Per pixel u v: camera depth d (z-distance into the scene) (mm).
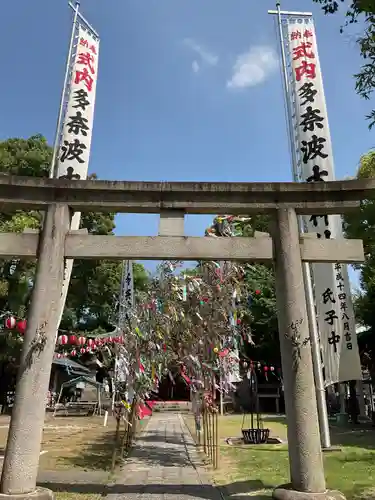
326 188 7332
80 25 12492
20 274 22672
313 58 13023
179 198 7453
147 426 20141
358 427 18922
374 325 20656
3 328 23594
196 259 7328
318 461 6184
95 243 7246
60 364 29297
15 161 24406
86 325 32750
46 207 7453
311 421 6324
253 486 7848
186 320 11055
